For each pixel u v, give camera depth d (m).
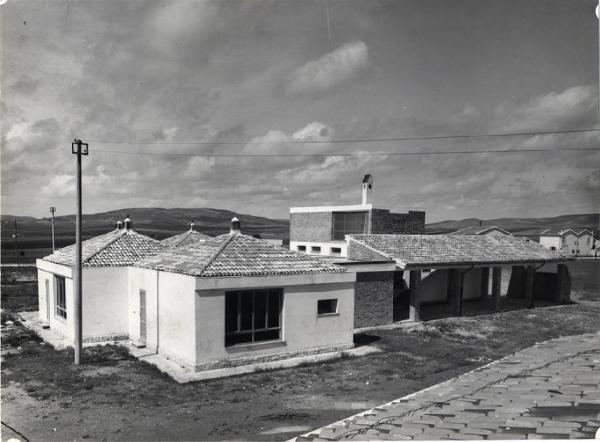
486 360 18.66
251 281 16.61
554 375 8.29
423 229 40.72
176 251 19.42
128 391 14.21
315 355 18.23
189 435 11.26
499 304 30.02
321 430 8.12
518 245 33.97
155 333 18.11
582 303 34.78
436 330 23.88
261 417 12.41
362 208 38.56
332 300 19.28
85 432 11.42
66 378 15.27
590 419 5.71
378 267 24.41
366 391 14.59
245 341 16.97
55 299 21.84
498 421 6.30
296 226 44.41
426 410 7.80
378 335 22.45
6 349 18.94
